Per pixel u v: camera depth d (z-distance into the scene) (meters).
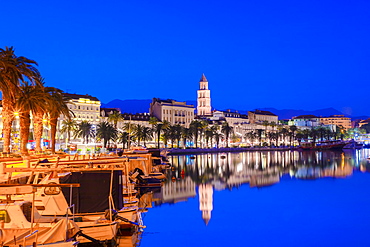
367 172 101.06
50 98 65.88
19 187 23.67
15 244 24.14
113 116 183.00
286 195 62.66
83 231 29.78
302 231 40.19
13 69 51.78
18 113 62.28
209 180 83.88
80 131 174.75
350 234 39.09
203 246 34.94
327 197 60.53
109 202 32.09
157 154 115.19
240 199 58.66
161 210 50.38
